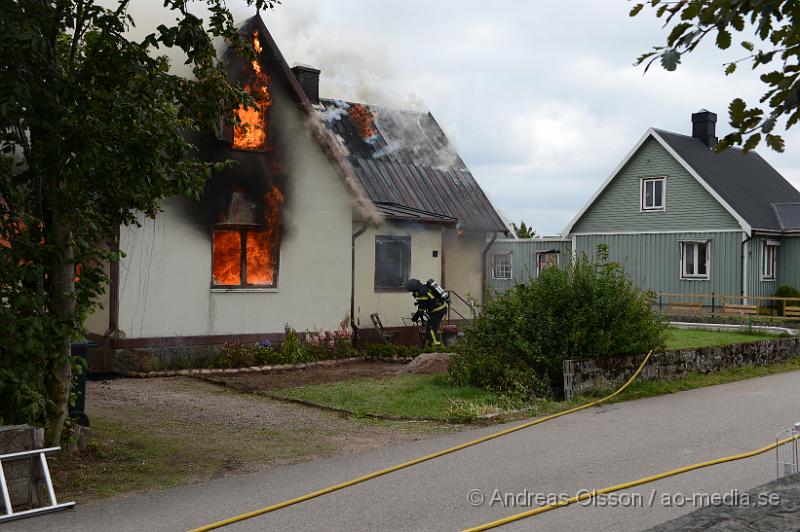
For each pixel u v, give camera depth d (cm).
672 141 3025
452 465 768
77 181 736
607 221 3169
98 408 1076
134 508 628
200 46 781
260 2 857
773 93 329
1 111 638
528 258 3322
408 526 575
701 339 1975
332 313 1670
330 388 1242
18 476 623
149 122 730
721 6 316
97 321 1420
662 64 325
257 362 1472
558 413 1055
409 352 1622
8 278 709
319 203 1652
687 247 2942
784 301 2670
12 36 644
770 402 1161
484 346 1248
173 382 1327
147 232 1409
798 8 320
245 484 701
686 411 1079
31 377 701
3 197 756
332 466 768
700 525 371
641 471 737
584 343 1197
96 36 775
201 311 1476
